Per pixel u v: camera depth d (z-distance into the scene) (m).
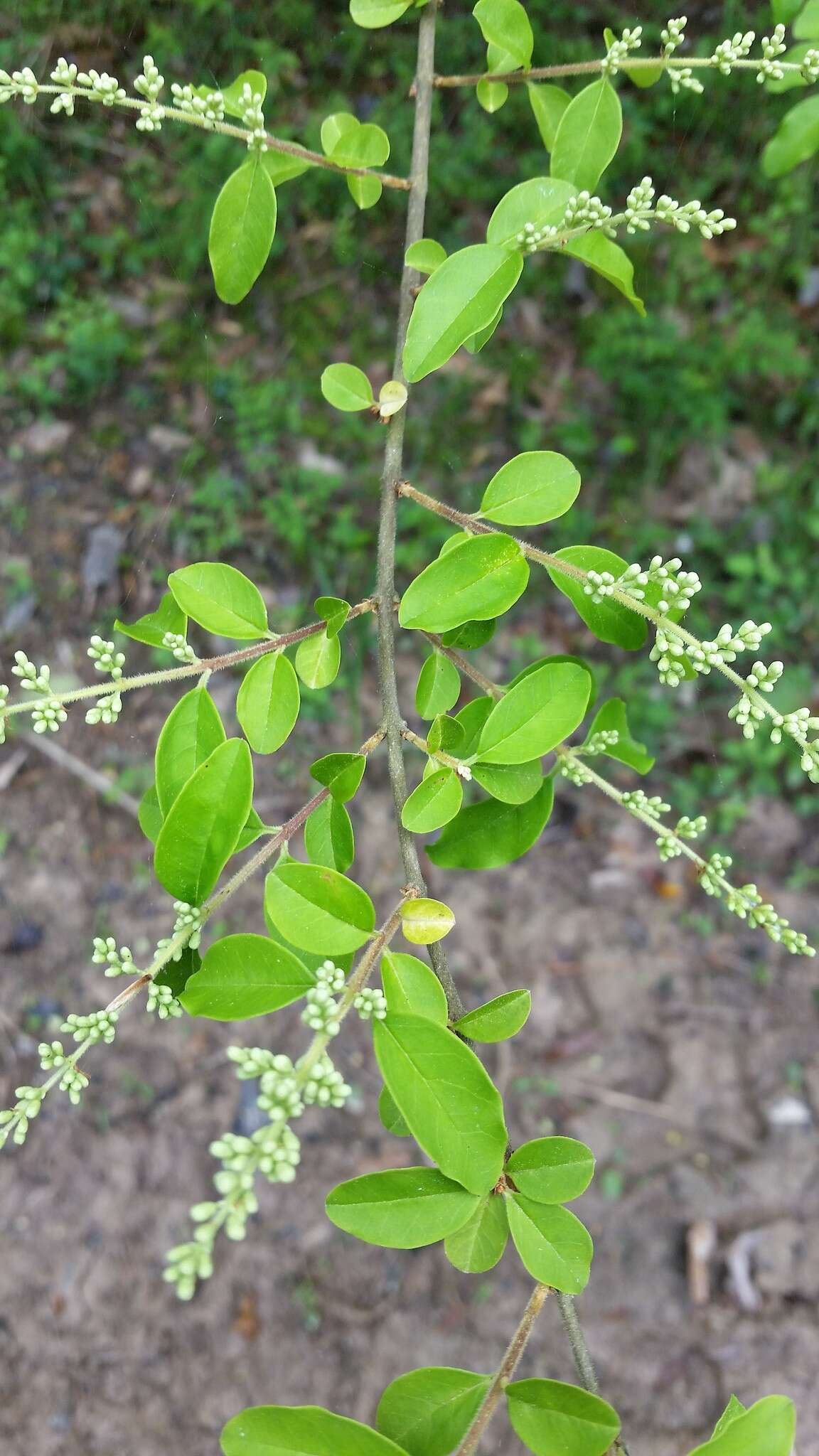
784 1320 3.74
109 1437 3.59
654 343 4.42
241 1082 3.96
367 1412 3.64
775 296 4.56
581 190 1.45
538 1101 4.05
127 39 4.13
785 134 1.77
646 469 4.55
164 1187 3.86
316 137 4.16
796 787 4.36
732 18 4.06
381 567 1.45
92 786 4.18
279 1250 3.82
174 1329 3.71
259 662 1.32
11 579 4.32
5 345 4.41
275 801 4.16
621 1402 3.67
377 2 1.65
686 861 4.35
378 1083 3.98
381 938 1.17
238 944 1.14
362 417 4.48
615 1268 3.83
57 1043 1.19
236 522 4.40
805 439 4.60
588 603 1.35
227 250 1.43
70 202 4.36
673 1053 4.11
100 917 4.08
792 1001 4.19
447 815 1.29
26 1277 3.74
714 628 4.38
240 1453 1.05
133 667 4.28
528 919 4.27
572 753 1.55
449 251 4.41
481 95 1.67
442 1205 1.14
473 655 4.37
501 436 4.55
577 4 4.15
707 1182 3.92
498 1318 3.76
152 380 4.53
